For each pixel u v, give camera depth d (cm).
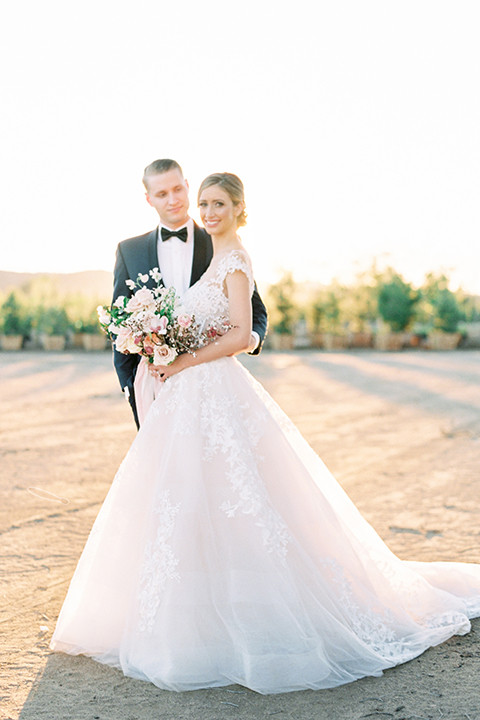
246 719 227
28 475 613
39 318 2784
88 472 628
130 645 264
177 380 295
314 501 292
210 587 260
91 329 2720
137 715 230
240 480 271
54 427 902
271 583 258
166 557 261
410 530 440
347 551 291
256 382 312
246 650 249
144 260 329
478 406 1056
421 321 2755
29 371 1781
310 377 1566
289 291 2736
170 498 270
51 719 228
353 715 229
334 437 813
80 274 7031
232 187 295
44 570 372
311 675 248
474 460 660
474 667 263
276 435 295
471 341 2716
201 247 330
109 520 287
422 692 245
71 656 277
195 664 251
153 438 291
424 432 834
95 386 1416
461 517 465
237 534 265
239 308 295
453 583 336
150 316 293
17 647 284
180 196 318
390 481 584
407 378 1527
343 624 272
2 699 242
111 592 279
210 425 281
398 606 294
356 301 2791
